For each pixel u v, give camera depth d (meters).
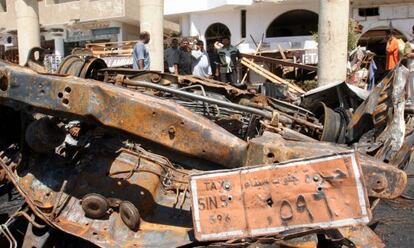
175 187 3.60
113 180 3.44
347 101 5.83
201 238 2.78
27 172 3.46
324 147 2.99
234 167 3.02
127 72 5.43
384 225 4.21
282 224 2.68
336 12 9.36
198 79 5.66
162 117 3.02
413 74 4.84
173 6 24.64
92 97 2.93
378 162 2.94
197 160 3.10
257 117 4.54
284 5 22.61
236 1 22.42
